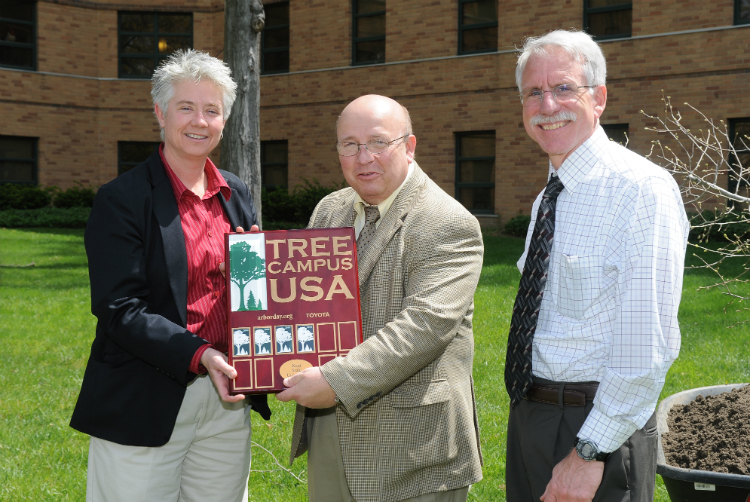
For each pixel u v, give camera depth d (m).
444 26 14.87
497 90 14.33
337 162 16.48
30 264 10.30
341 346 2.21
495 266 9.66
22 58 17.50
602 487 1.98
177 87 2.39
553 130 2.12
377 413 2.25
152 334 2.17
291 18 16.89
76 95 18.06
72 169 18.16
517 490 2.29
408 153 2.40
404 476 2.25
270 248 2.26
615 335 1.92
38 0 17.38
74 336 6.71
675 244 1.91
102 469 2.37
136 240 2.24
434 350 2.14
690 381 4.96
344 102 16.31
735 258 9.73
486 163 14.87
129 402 2.29
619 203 1.99
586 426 1.93
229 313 2.22
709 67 12.26
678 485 2.55
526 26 13.91
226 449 2.58
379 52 15.97
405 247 2.29
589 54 2.13
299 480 3.81
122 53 18.34
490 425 4.38
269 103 17.39
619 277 1.96
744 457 2.64
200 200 2.49
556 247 2.09
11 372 5.63
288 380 2.13
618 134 13.30
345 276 2.25
